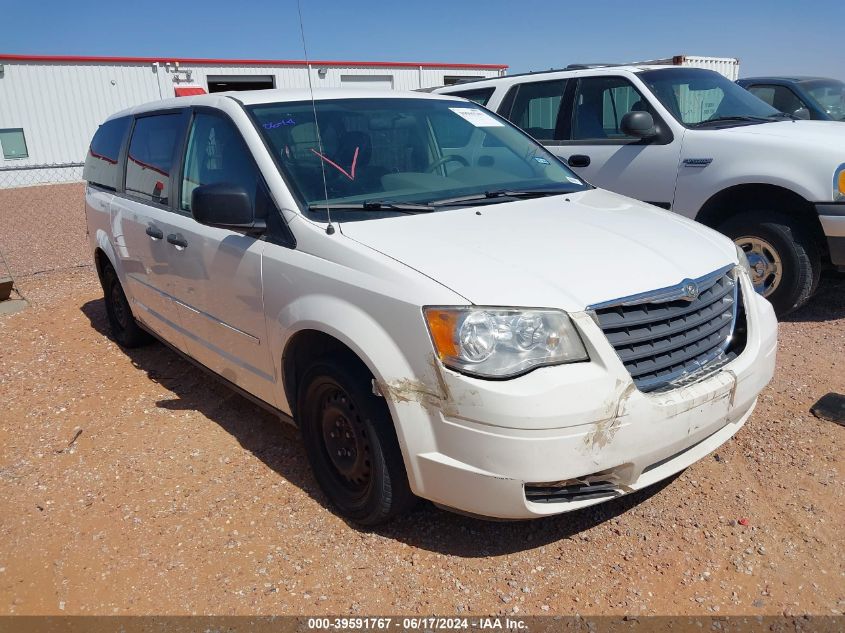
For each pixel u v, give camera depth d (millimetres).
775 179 5219
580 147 6500
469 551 2945
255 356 3535
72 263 9562
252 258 3375
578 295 2615
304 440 3332
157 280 4473
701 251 3164
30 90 22109
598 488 2654
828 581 2715
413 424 2652
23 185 21953
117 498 3467
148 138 4742
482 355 2500
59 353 5586
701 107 6199
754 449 3611
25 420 4391
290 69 25734
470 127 4270
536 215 3383
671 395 2688
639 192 6082
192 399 4582
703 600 2643
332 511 3260
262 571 2883
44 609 2732
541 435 2443
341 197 3375
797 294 5332
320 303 2955
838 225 5020
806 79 9211
